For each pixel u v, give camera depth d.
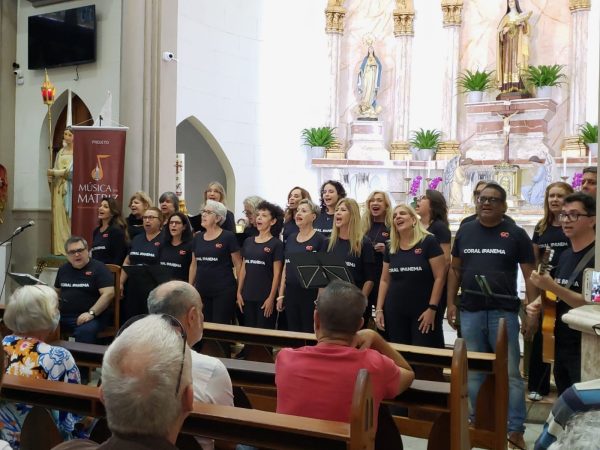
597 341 3.05
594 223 3.89
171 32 8.45
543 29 12.62
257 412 2.29
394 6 13.53
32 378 2.71
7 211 9.27
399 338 4.78
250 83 12.57
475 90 12.53
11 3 9.20
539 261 4.79
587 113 12.16
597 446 1.27
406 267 4.69
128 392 1.37
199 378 2.56
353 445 2.05
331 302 2.60
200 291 5.67
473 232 4.41
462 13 13.22
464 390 2.91
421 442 4.39
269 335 4.12
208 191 6.80
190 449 2.44
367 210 5.81
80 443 1.69
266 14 12.81
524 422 4.55
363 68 13.38
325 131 12.95
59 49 8.75
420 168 12.80
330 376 2.46
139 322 1.49
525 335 4.63
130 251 6.21
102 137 7.36
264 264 5.65
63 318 5.61
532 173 11.26
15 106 9.30
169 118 8.44
